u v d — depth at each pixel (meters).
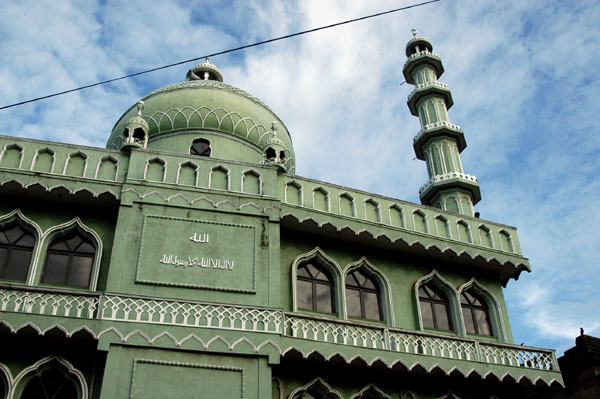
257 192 16.23
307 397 14.88
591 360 17.70
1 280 14.10
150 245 14.52
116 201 15.27
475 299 18.73
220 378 13.10
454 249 18.12
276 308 14.29
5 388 12.75
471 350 16.52
